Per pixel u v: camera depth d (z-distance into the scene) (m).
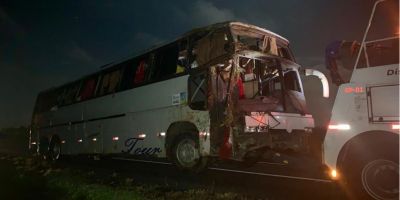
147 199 7.19
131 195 7.51
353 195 6.39
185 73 10.16
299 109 10.30
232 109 8.83
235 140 8.71
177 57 10.70
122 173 11.90
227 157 8.79
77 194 7.88
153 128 11.25
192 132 9.95
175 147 10.44
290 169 11.14
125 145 12.67
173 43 10.98
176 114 10.28
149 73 11.78
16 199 7.76
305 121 10.16
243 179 9.59
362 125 6.23
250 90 9.77
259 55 9.62
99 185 8.65
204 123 9.38
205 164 9.87
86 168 13.91
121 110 13.06
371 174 6.13
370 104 6.19
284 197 7.28
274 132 9.19
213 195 7.50
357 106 6.32
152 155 11.29
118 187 8.76
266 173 10.45
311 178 9.25
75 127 16.52
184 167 10.17
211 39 9.75
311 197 7.19
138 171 12.32
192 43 10.23
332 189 7.76
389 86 6.05
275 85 10.21
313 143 9.86
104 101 14.27
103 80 14.80
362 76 6.33
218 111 9.07
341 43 6.87
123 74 13.38
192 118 9.73
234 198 7.18
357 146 6.28
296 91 10.52
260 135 8.82
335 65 6.90
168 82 10.76
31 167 12.78
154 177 10.74
